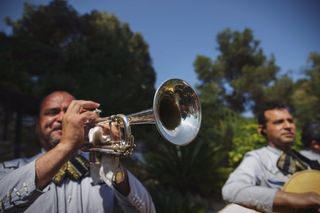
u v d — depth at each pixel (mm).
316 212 2211
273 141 2730
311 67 17328
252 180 2479
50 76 9383
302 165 2658
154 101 1753
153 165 7820
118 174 1816
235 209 2449
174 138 1797
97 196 1921
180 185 7703
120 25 19203
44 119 2100
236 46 23656
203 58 24078
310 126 3516
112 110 8656
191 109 1918
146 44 20828
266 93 20766
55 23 14977
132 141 1737
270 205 2250
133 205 1855
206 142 8180
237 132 9172
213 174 7684
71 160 1980
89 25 15602
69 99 2143
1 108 8336
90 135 1748
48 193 1850
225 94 22828
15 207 1664
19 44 11516
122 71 13703
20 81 9211
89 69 12008
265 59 23656
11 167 2008
